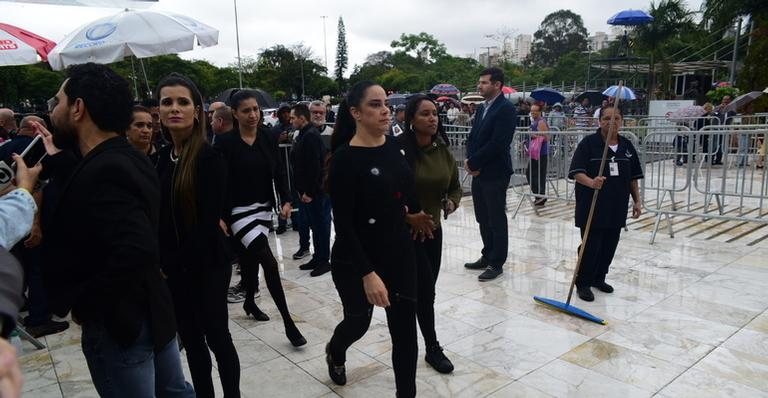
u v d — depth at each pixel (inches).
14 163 68.0
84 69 70.7
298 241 264.4
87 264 67.6
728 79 1015.0
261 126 154.5
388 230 98.0
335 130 106.7
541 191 320.5
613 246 174.4
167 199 102.0
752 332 143.8
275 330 158.1
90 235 66.1
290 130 278.5
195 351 106.5
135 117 124.2
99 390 73.5
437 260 132.7
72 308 69.1
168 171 105.2
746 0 741.9
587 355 134.2
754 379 120.0
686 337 142.3
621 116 155.0
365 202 96.0
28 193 58.3
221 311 105.6
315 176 199.6
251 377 129.6
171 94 98.3
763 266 199.0
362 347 143.3
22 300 43.2
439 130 132.6
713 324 149.7
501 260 196.4
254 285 166.7
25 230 56.2
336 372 122.6
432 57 3344.0
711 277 188.7
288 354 141.7
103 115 69.7
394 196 97.3
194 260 101.5
